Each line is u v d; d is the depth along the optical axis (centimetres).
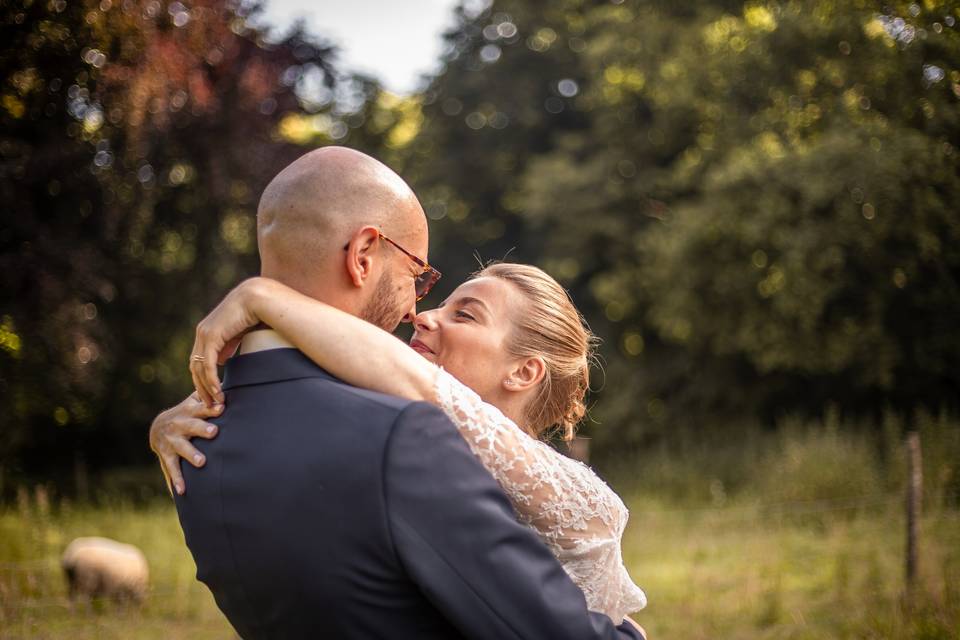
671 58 1401
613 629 127
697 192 1466
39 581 509
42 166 879
